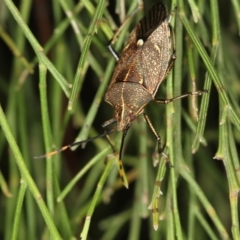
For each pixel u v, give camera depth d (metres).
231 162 0.18
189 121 0.19
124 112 0.19
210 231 0.19
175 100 0.19
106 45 0.20
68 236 0.19
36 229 0.22
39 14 0.22
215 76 0.18
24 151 0.20
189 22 0.19
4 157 0.24
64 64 0.21
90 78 0.23
